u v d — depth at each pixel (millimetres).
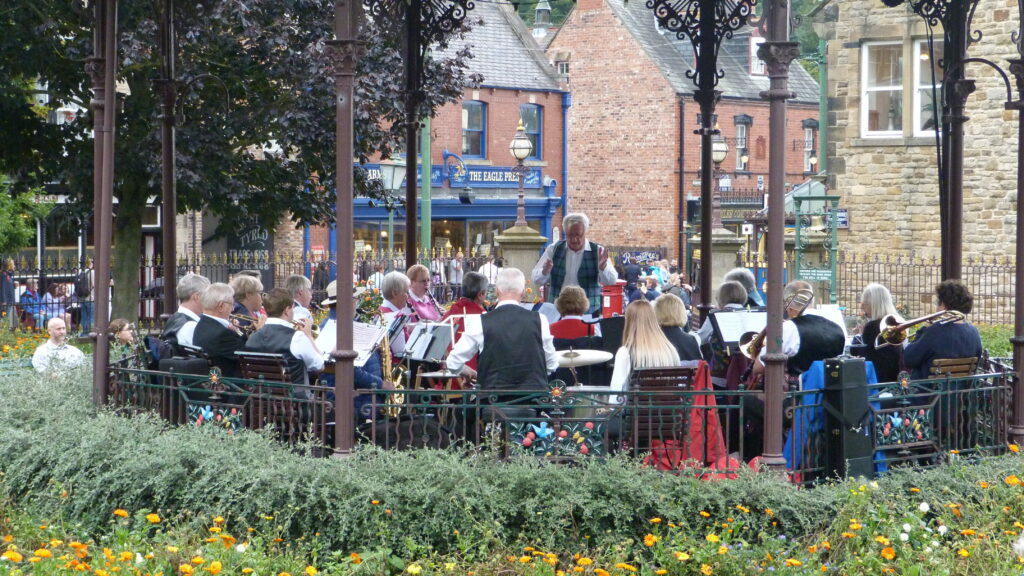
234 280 9711
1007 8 19812
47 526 6980
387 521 6645
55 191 25641
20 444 7910
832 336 8156
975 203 20328
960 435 8141
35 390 8953
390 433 7762
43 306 19812
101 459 7457
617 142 41688
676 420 7336
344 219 7289
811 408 7500
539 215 39562
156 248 29531
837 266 21484
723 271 21875
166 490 7098
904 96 20938
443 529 6598
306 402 7469
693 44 11477
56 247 27641
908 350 8266
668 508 6660
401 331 9695
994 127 20078
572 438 7297
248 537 6566
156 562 6086
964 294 8305
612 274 11102
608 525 6738
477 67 37562
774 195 7172
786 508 6734
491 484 6805
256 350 8039
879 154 21297
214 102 18125
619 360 7547
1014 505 7117
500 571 6176
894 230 21203
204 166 17734
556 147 39906
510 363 7488
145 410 8422
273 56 17750
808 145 46250
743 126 43062
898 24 20906
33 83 20328
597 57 41844
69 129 18469
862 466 7398
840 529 6613
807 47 48656
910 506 6980
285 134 17797
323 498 6680
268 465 7004
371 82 17781
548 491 6770
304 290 9617
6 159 18453
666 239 40688
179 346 8617
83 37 16766
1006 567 6211
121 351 10586
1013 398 8438
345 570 6273
